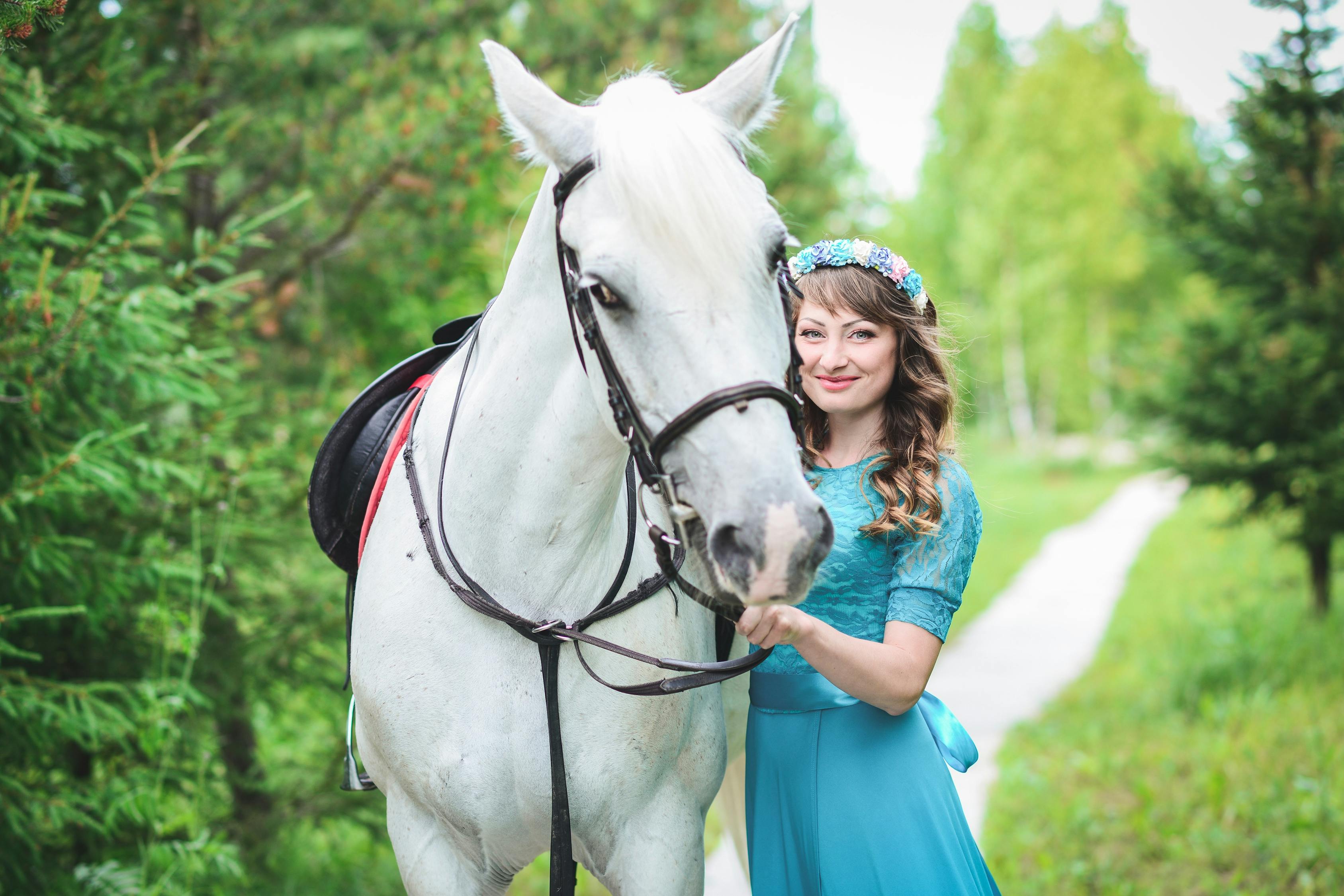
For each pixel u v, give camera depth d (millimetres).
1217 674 6469
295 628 3572
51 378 2588
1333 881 3412
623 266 1270
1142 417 8164
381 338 4625
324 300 4391
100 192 3146
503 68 1429
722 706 1846
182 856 2871
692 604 1786
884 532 1762
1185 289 24734
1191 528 15047
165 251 3873
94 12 3154
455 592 1625
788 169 5957
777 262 1322
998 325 26203
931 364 1895
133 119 3340
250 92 4016
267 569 3490
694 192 1250
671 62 4797
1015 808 4594
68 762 3207
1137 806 4531
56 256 3119
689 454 1267
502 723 1628
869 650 1607
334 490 1930
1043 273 24984
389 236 4062
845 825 1788
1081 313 27203
